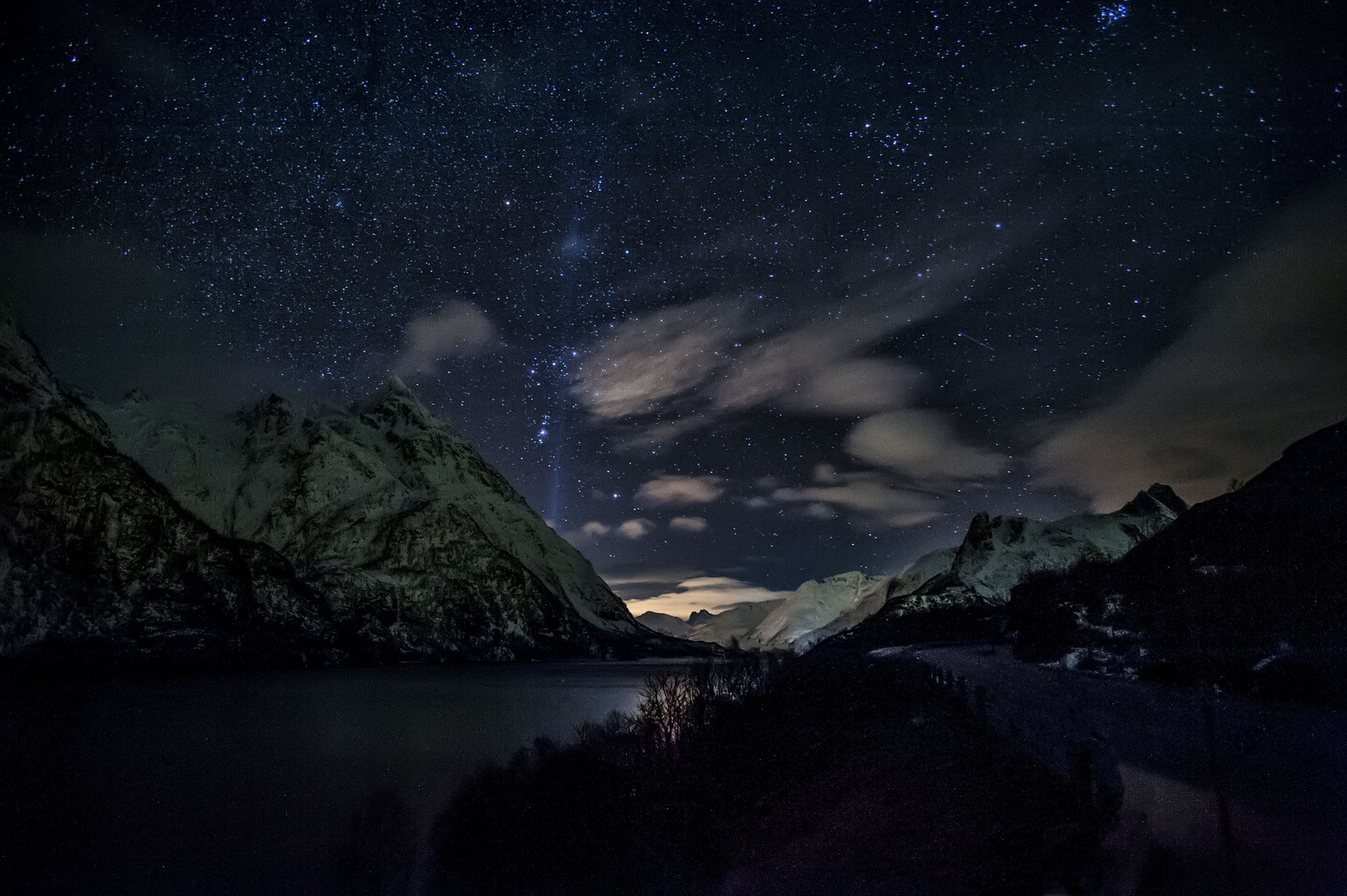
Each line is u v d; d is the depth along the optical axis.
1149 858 11.23
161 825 32.94
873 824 16.30
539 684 124.56
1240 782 13.88
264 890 23.03
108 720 74.94
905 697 28.84
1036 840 13.38
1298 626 23.44
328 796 37.44
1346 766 13.93
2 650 150.38
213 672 165.12
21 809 36.19
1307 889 9.30
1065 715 22.97
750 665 32.16
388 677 151.38
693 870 15.94
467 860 20.17
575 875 17.41
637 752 24.44
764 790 20.16
